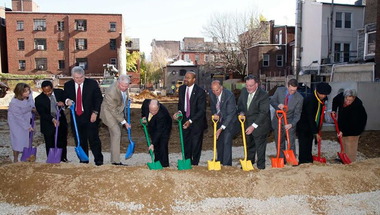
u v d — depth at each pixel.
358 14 28.27
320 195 4.55
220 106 5.88
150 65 68.88
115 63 43.25
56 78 34.47
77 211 4.14
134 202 4.31
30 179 4.66
